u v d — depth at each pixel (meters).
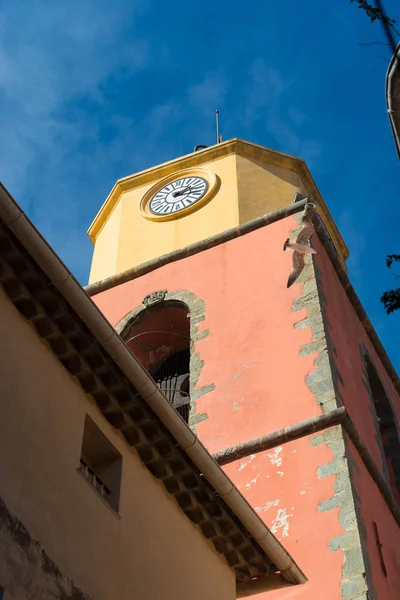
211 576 11.88
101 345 10.70
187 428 11.41
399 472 21.02
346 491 16.41
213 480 11.67
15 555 8.65
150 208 26.97
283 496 16.94
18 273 10.22
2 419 9.27
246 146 27.69
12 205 9.90
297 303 20.94
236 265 22.97
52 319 10.45
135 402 11.08
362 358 21.88
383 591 15.46
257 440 18.11
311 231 18.38
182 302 22.83
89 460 11.02
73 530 9.57
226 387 20.00
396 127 8.38
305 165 27.88
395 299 8.12
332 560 15.48
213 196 26.25
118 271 25.33
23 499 9.05
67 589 9.11
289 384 19.22
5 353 9.76
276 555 12.29
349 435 17.70
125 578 10.10
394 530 17.62
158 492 11.54
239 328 21.23
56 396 10.27
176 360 23.17
